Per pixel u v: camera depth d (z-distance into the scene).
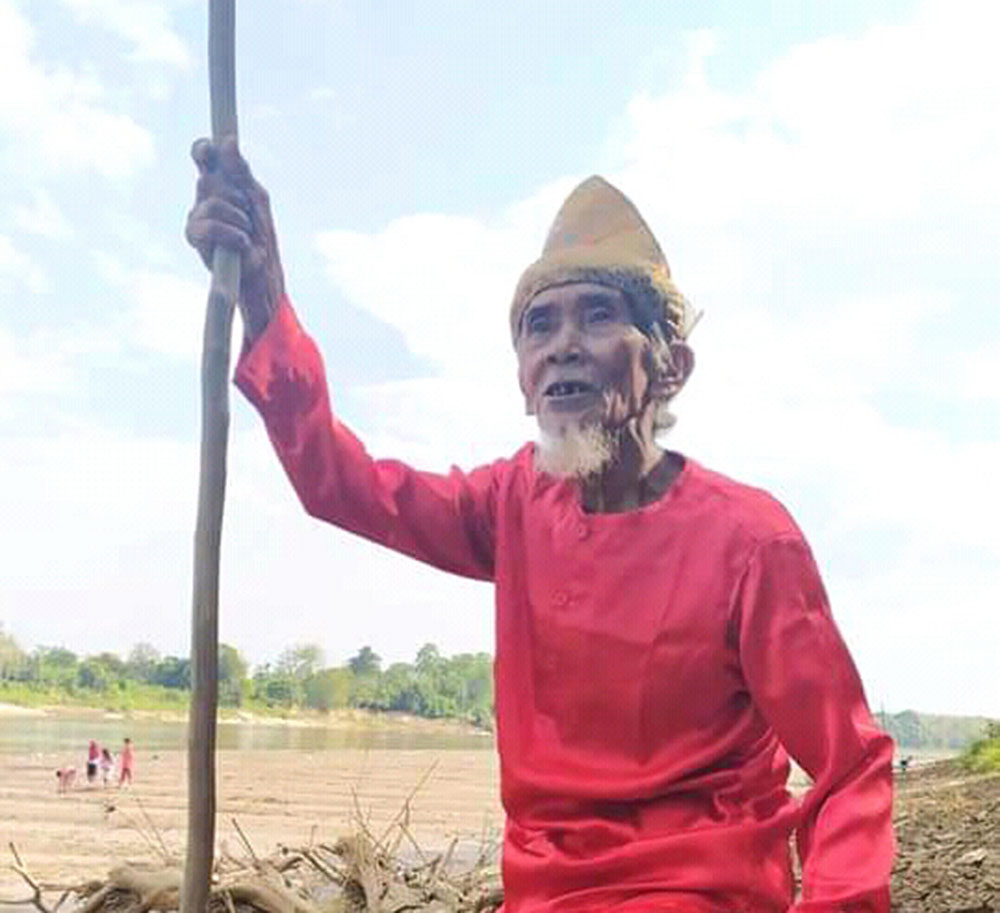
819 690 1.24
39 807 11.95
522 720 1.33
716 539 1.29
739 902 1.23
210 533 1.25
